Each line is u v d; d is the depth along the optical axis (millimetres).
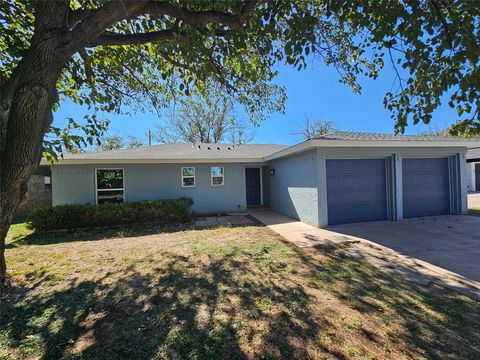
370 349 2461
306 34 3064
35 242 7293
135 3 3082
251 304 3346
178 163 12070
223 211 12664
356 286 3828
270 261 4984
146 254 5652
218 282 4047
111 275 4441
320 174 8180
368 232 7211
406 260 4898
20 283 4141
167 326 2896
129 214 9773
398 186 8719
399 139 8539
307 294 3594
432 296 3492
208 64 3758
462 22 2447
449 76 2729
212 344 2582
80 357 2441
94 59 5348
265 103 5555
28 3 3990
